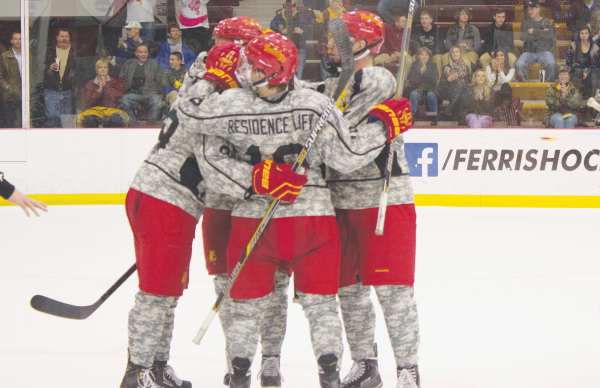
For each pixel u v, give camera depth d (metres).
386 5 19.56
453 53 19.30
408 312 5.01
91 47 19.22
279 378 5.47
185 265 5.12
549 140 18.48
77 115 19.34
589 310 8.43
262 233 4.74
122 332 7.45
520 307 8.56
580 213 17.44
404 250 5.02
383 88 4.97
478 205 18.73
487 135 18.61
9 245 12.98
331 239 4.75
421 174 18.88
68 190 18.73
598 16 19.50
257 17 20.42
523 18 19.66
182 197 5.07
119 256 11.91
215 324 7.83
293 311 8.37
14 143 18.56
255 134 4.63
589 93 19.34
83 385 5.78
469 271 10.69
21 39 18.72
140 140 18.77
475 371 6.21
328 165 4.79
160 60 19.70
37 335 7.33
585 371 6.20
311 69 19.61
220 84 4.85
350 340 5.44
